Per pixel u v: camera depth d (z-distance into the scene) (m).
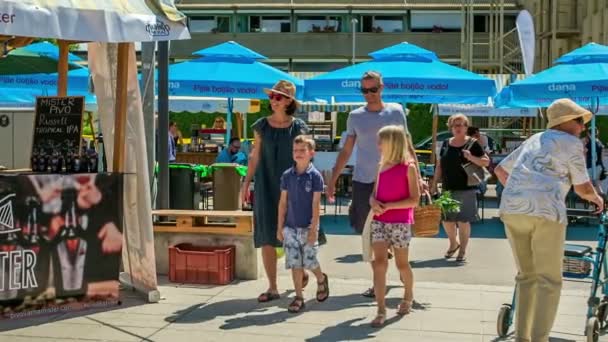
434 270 9.41
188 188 11.20
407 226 6.53
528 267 5.64
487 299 7.54
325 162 17.72
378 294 6.49
